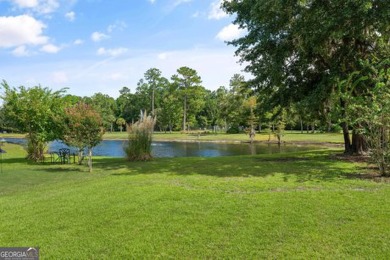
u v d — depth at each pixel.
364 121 7.46
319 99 10.22
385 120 6.76
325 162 9.77
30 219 4.55
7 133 54.56
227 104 48.81
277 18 9.64
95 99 61.75
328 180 6.64
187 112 60.12
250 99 39.72
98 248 3.50
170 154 22.52
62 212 4.81
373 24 8.46
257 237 3.66
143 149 12.55
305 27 9.08
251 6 10.20
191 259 3.21
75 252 3.43
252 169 8.62
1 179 8.85
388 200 4.91
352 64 10.00
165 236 3.76
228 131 50.06
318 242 3.48
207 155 21.41
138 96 67.69
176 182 6.94
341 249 3.31
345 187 5.95
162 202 5.14
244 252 3.31
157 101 65.44
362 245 3.39
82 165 11.88
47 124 13.21
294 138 34.50
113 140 40.72
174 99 57.62
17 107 13.47
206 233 3.81
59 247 3.56
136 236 3.78
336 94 9.08
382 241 3.46
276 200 5.07
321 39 9.52
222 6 12.27
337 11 8.24
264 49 11.09
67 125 10.55
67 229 4.09
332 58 10.86
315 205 4.73
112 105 68.88
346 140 12.54
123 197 5.54
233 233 3.79
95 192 6.12
